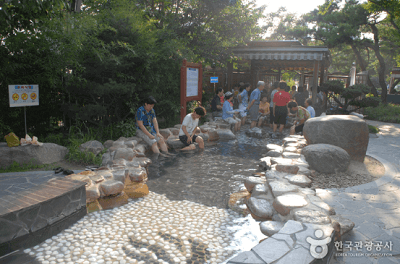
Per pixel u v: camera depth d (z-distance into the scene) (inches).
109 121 315.3
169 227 132.2
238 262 87.9
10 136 207.9
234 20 530.9
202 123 430.9
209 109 602.5
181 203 159.5
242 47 570.3
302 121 343.6
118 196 163.9
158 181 194.2
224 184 190.5
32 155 210.5
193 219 140.7
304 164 203.9
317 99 562.6
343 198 164.1
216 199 165.9
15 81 235.1
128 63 289.6
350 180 195.9
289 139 290.7
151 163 235.1
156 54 313.6
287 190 150.7
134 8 324.2
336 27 873.5
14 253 110.3
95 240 120.1
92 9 314.3
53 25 223.3
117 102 317.7
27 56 231.9
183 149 285.6
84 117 283.3
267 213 139.7
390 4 740.0
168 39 356.8
